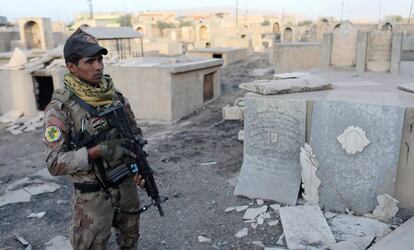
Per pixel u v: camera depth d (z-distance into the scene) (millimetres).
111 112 2623
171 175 6188
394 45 7895
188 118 10367
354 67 8445
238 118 9672
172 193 5480
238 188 5238
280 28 37938
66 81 2570
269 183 5078
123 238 3078
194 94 11016
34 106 11180
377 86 6055
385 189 4434
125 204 2846
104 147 2508
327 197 4711
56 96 2559
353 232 4102
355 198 4547
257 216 4621
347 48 8516
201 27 37844
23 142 9031
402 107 4250
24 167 7191
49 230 4668
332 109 4613
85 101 2545
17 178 6570
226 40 29922
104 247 2777
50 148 2443
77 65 2504
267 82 5594
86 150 2447
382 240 3730
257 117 5145
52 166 2428
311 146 4781
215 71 12312
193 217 4750
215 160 6816
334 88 5859
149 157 7203
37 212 5176
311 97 4961
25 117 11133
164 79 9711
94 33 15625
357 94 5188
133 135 2723
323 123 4684
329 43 8680
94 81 2561
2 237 4551
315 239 3961
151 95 9961
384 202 4344
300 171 4953
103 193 2678
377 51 8180
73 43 2492
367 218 4398
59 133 2453
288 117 4922
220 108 11281
